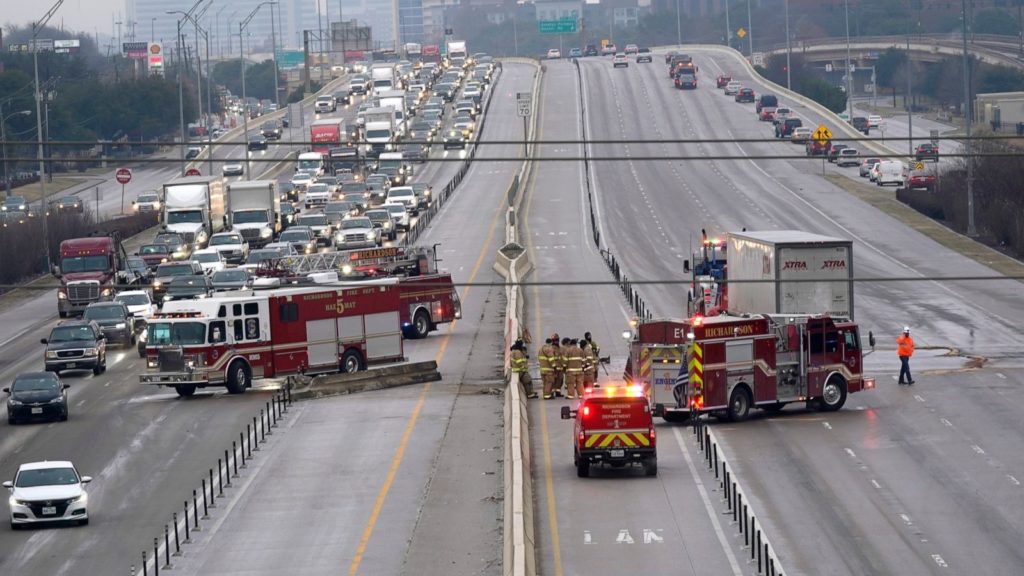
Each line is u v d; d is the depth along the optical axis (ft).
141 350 499.92
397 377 428.15
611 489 291.38
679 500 281.13
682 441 337.31
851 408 372.79
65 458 342.64
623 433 298.35
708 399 351.87
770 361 360.07
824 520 264.31
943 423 350.43
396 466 320.50
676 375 353.92
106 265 598.75
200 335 415.85
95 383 449.48
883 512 269.44
